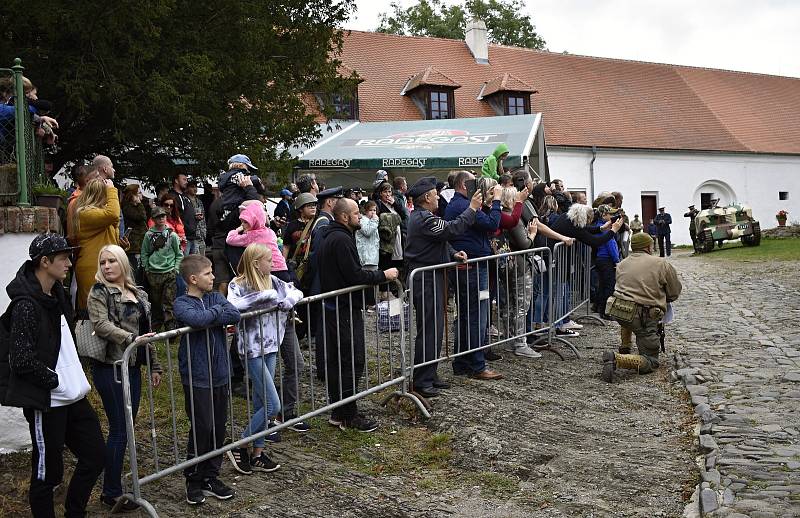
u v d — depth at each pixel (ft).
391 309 21.34
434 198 21.98
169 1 35.53
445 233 21.26
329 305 18.98
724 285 47.78
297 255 26.02
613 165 115.14
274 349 16.96
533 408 20.49
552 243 30.25
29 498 13.65
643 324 24.50
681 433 18.52
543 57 124.57
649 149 116.26
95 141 43.27
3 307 17.63
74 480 13.75
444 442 18.25
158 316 27.61
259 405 16.76
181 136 41.68
